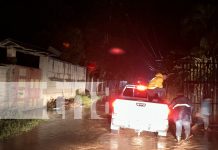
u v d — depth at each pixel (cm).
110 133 1359
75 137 1247
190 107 1305
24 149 1009
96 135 1305
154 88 1605
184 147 1128
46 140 1163
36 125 1504
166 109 1284
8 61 1873
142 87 1507
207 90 1755
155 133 1412
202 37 2442
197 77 1839
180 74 2292
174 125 1584
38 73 2161
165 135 1316
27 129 1363
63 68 2820
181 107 1287
